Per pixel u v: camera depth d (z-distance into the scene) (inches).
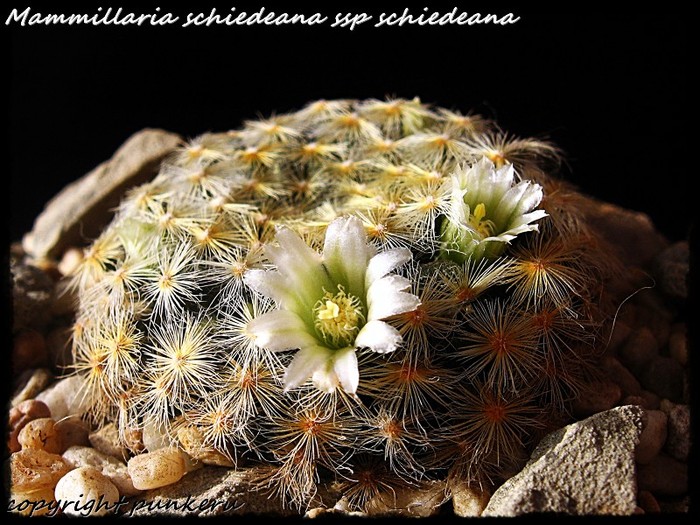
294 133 4.9
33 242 5.9
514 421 3.8
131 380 4.0
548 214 3.8
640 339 4.6
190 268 4.0
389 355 3.6
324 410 3.7
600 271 4.3
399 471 3.9
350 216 3.6
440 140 4.5
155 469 3.9
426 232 3.9
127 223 4.4
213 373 3.8
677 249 5.1
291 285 3.6
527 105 6.4
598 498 3.4
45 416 4.4
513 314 3.8
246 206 4.3
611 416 3.6
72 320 5.1
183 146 5.9
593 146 6.2
